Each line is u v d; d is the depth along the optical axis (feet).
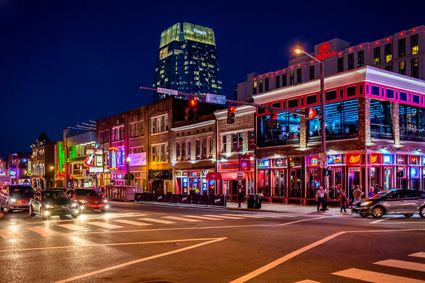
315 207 112.47
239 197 113.80
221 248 45.11
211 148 156.66
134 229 63.87
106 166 232.32
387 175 110.63
